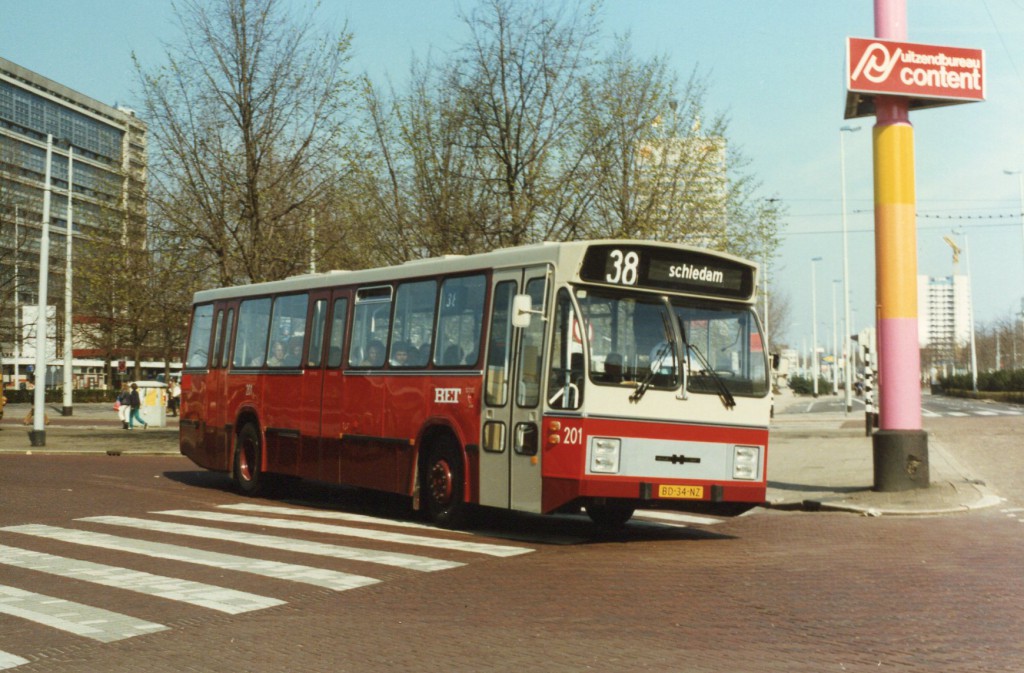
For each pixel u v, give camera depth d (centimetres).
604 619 787
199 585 932
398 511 1566
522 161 2719
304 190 2938
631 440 1173
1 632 754
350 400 1519
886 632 739
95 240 3147
